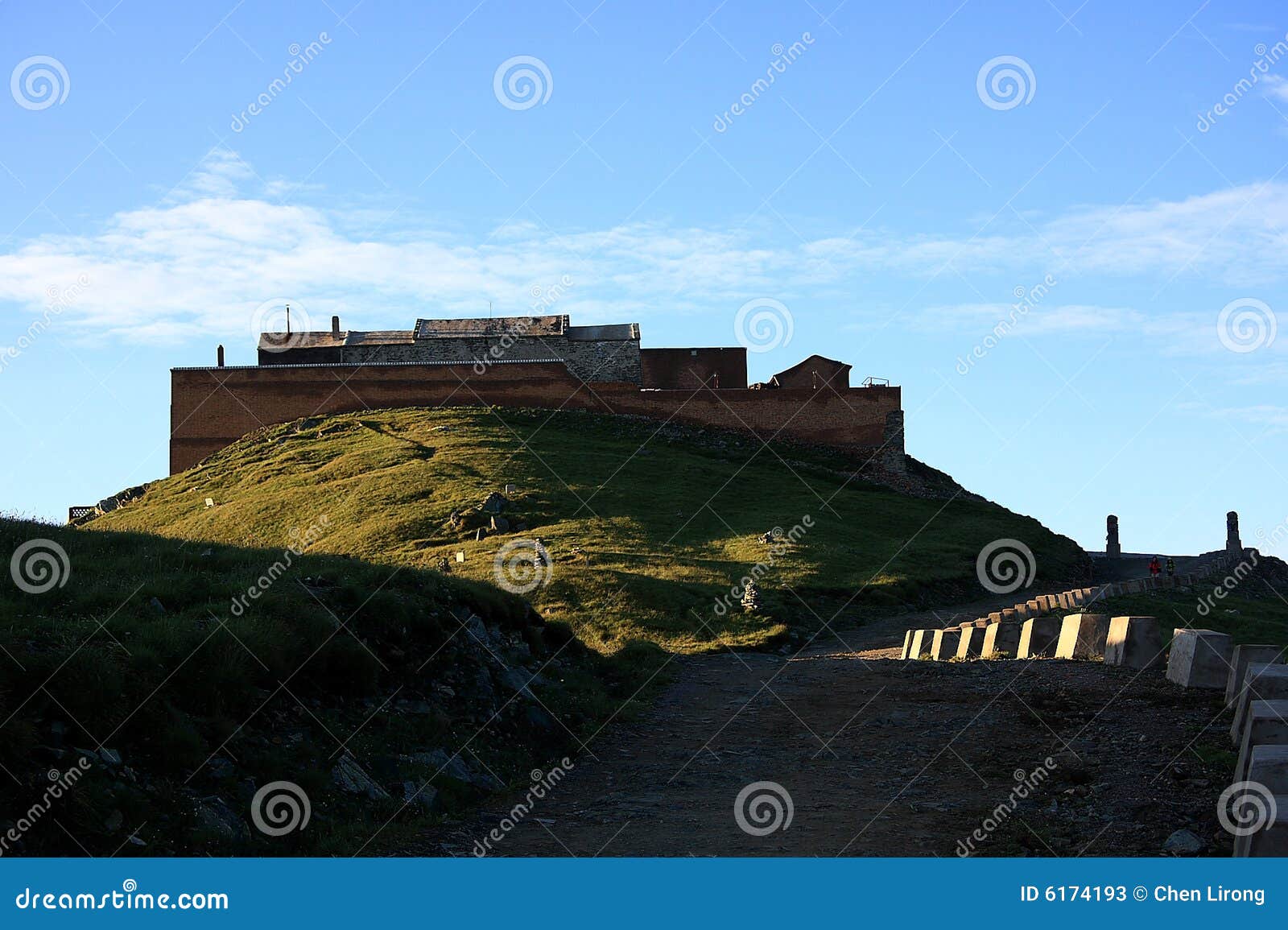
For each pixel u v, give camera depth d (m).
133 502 85.00
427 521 67.44
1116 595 44.41
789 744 19.47
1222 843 12.73
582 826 14.70
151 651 13.90
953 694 21.81
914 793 15.69
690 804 15.80
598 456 83.31
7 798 11.19
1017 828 13.78
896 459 92.75
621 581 48.78
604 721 21.38
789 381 106.81
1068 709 18.91
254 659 15.22
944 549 66.44
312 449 87.94
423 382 97.50
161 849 11.66
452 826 14.58
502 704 19.56
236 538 70.62
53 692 12.48
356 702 16.83
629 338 106.62
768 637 42.34
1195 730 16.56
